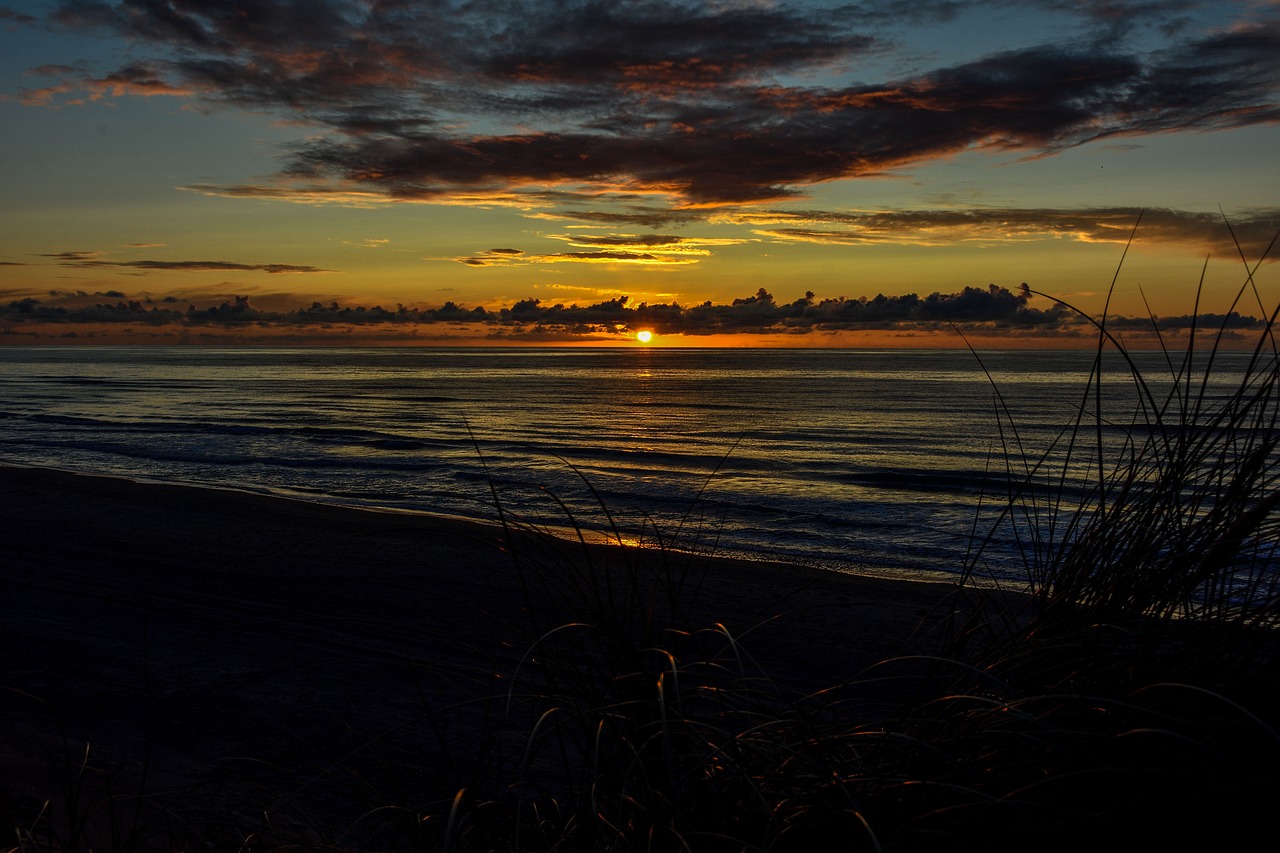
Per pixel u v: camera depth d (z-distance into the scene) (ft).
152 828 11.13
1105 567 6.26
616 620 6.44
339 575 30.30
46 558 33.12
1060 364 531.50
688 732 5.92
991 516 51.31
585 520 48.73
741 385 299.38
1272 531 5.69
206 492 53.06
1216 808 4.47
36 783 13.32
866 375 395.96
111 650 21.29
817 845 5.14
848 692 15.75
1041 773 5.08
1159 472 6.28
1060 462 69.15
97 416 142.10
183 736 15.78
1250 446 5.80
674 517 51.49
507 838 6.55
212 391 242.58
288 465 77.71
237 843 8.89
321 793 12.14
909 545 43.88
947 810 4.87
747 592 28.99
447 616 24.30
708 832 4.92
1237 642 5.31
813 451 102.73
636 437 121.39
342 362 629.51
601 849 5.65
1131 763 4.80
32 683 18.85
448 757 6.97
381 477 70.38
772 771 5.72
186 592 27.84
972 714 5.42
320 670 19.70
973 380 327.26
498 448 98.43
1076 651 5.69
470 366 549.95
